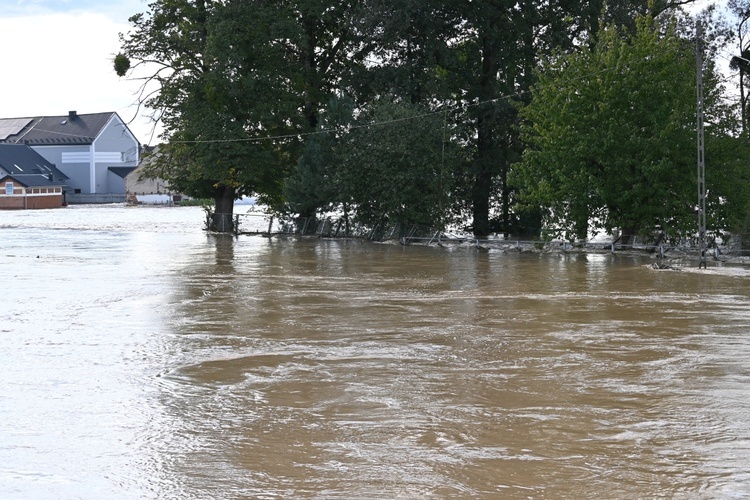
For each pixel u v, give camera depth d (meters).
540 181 49.78
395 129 59.22
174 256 47.88
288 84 68.38
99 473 11.73
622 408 15.14
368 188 61.19
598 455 12.52
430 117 59.97
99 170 144.75
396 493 10.98
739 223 47.19
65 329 23.45
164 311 26.69
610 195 47.75
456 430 13.80
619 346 20.88
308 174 64.00
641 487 11.17
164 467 11.99
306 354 20.00
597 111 48.03
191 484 11.30
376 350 20.47
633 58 47.44
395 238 60.81
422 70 62.56
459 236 63.06
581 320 24.80
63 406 15.32
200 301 28.95
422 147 59.28
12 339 21.94
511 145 63.94
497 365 18.77
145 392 16.41
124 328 23.61
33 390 16.53
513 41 61.38
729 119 46.81
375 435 13.55
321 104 69.75
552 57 56.88
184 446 12.96
